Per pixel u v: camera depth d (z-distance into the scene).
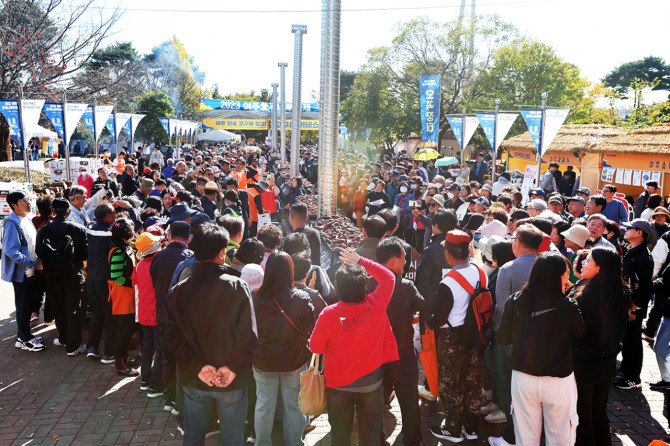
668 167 14.48
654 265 6.93
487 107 31.09
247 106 55.25
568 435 4.18
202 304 3.71
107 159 20.95
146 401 6.07
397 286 4.71
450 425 5.20
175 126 31.94
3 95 21.25
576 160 19.23
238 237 6.02
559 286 4.11
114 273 6.38
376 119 34.41
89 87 26.14
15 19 22.22
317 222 9.19
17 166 19.30
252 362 4.45
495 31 31.98
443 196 11.28
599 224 6.48
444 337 5.11
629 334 6.32
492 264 5.73
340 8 9.71
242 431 3.96
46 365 7.02
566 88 32.19
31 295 7.45
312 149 36.31
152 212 7.98
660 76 55.84
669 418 5.40
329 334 4.03
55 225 7.09
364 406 4.17
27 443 5.21
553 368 4.07
